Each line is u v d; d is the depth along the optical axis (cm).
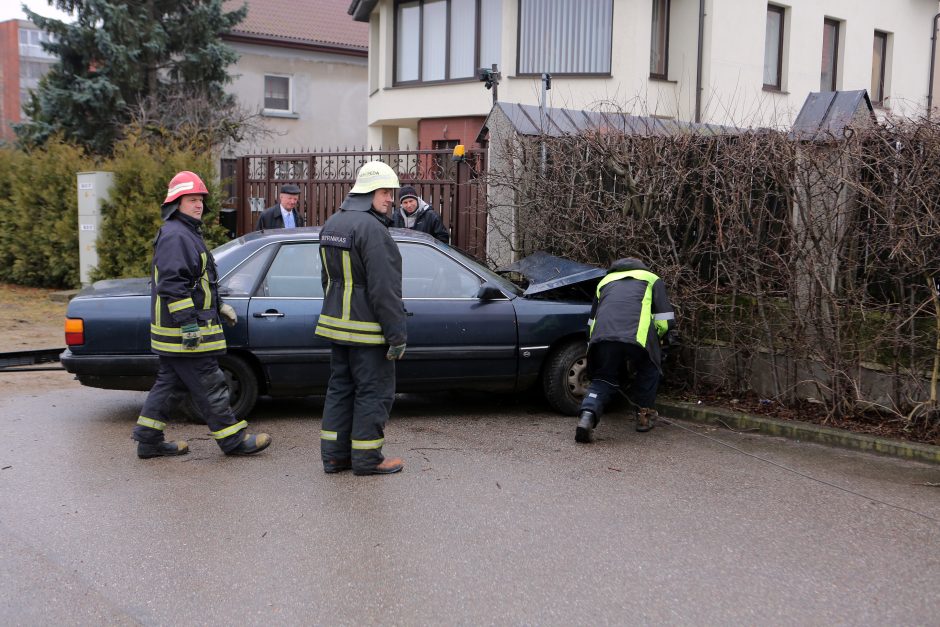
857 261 618
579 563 400
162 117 1903
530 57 1641
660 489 507
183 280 528
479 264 698
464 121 1758
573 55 1611
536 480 522
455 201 988
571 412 688
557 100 1608
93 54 2016
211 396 552
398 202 1021
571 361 681
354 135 2703
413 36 1859
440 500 485
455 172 987
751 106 1570
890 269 604
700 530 442
